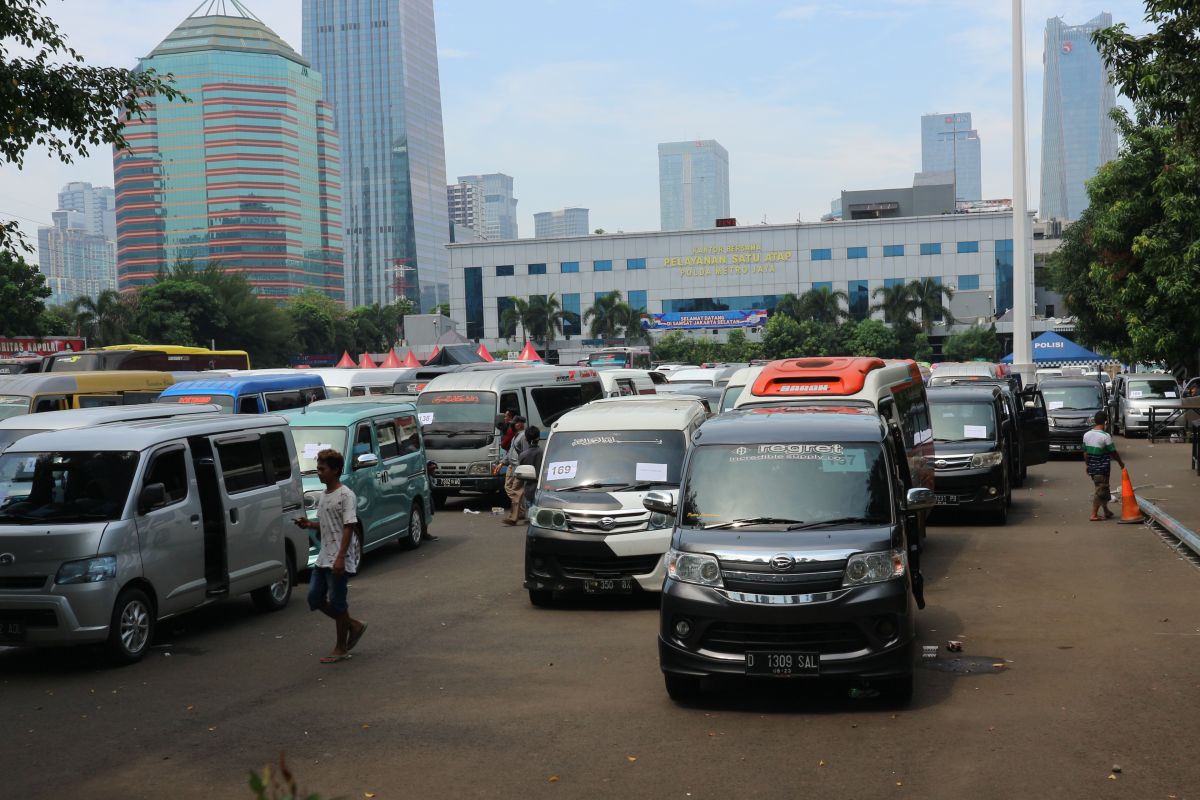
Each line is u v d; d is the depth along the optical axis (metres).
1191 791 5.89
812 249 116.06
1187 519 16.06
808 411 9.75
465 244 122.50
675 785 6.23
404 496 16.25
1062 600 11.38
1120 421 36.38
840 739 7.01
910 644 7.63
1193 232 25.19
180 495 10.66
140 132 184.62
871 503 8.34
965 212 116.31
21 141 13.55
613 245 119.81
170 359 34.12
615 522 11.59
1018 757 6.53
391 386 30.58
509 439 19.58
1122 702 7.61
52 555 9.47
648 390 28.95
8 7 13.13
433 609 12.03
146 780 6.60
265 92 186.38
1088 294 43.41
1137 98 14.79
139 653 9.92
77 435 10.48
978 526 17.36
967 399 18.45
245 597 13.18
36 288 51.06
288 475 12.60
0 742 7.46
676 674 7.83
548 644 10.13
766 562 7.68
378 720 7.74
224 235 184.12
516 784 6.32
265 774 2.50
